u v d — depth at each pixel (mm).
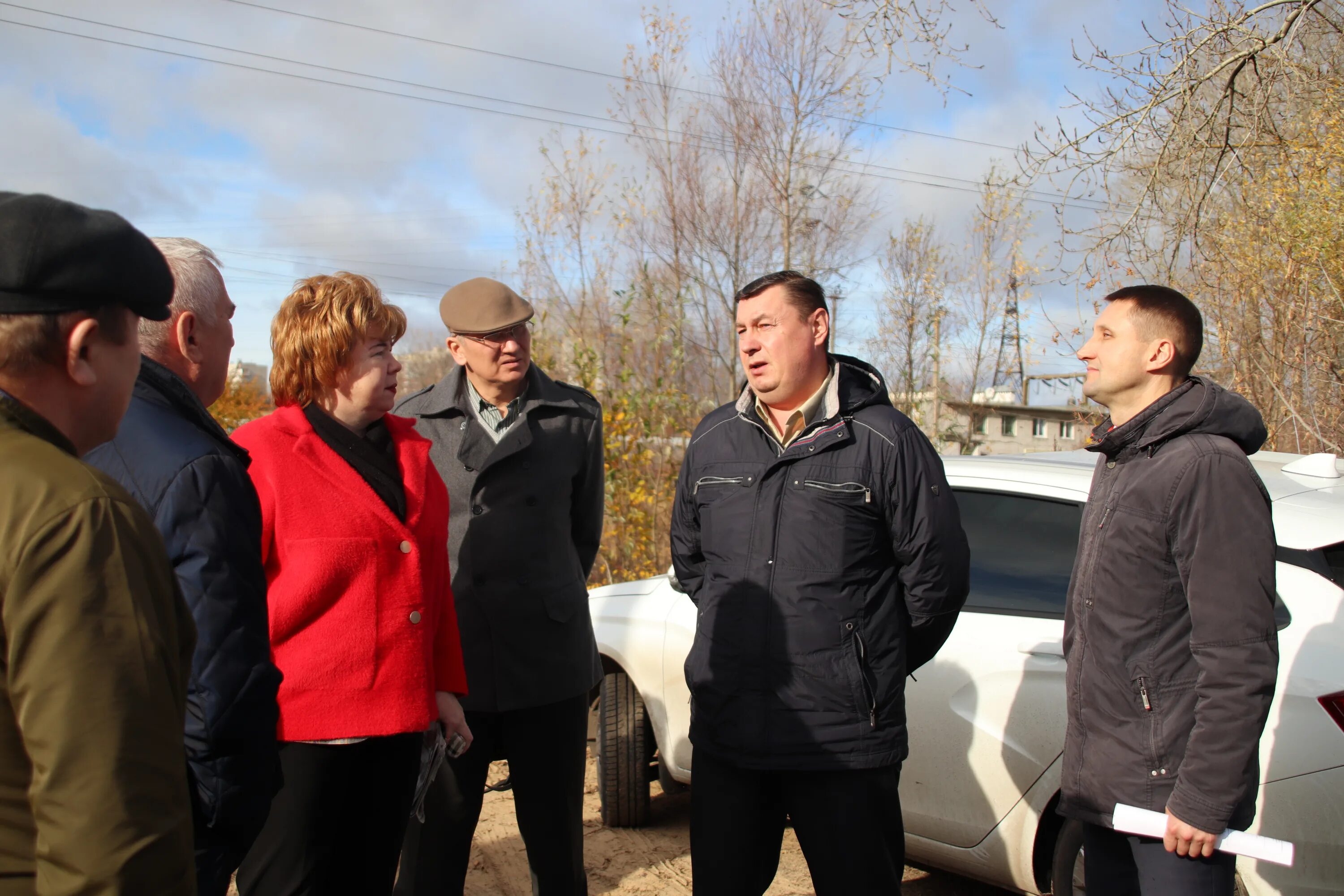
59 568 1001
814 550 2283
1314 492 2902
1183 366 2182
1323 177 5719
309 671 2047
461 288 2854
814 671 2234
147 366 1720
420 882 2717
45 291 1089
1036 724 2889
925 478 2293
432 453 2877
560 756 2809
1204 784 1911
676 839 3889
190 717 1596
